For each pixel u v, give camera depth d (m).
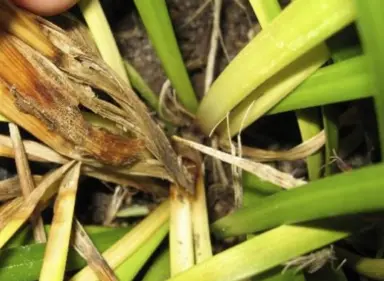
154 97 0.26
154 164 0.23
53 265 0.21
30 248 0.22
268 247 0.21
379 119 0.18
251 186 0.25
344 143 0.26
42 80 0.21
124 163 0.23
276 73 0.22
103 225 0.26
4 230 0.21
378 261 0.23
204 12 0.28
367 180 0.18
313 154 0.24
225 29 0.28
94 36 0.23
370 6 0.17
